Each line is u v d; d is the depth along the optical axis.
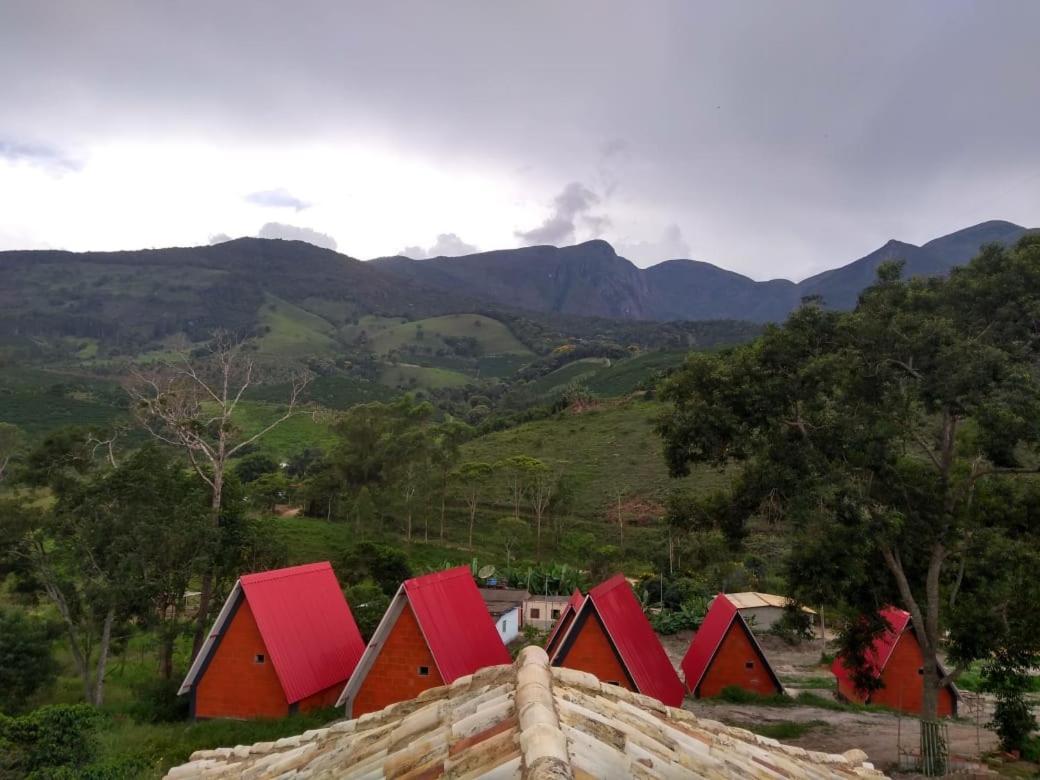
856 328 21.53
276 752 7.43
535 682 5.58
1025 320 20.23
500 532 71.88
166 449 41.44
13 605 34.22
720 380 22.75
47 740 16.47
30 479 31.83
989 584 23.20
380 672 24.30
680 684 27.88
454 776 4.25
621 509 76.50
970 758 24.25
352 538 67.06
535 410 123.00
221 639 25.69
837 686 36.47
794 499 21.34
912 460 24.73
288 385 163.50
